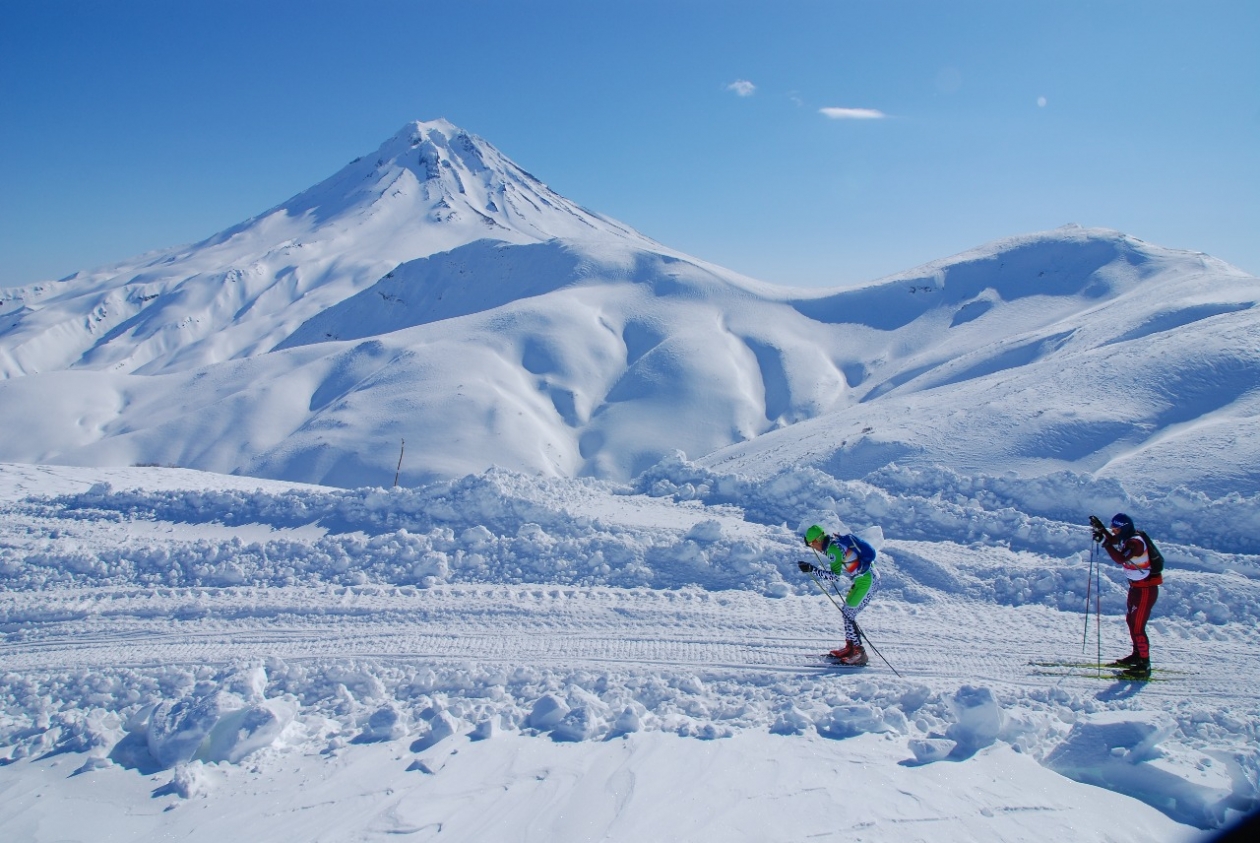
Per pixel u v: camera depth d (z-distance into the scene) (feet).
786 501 40.06
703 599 29.27
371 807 15.80
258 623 27.78
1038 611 27.48
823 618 27.02
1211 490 39.19
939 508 36.70
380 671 23.11
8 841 15.19
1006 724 17.79
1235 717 18.76
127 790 17.11
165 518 41.70
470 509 38.78
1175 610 26.76
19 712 21.88
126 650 25.88
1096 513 36.01
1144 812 14.76
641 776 16.39
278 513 41.16
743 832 14.08
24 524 40.96
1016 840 13.74
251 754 18.43
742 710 20.08
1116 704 19.90
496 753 17.88
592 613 27.84
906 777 15.99
